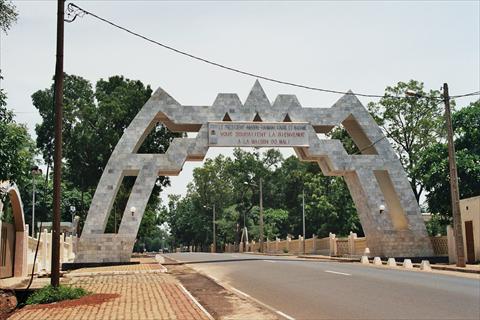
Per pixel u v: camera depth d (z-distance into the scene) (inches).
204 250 4338.1
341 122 1371.8
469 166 1358.3
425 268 1012.5
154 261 1411.2
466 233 1233.4
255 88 1346.0
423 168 1488.7
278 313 510.0
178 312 507.2
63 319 482.9
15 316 514.0
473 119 1438.2
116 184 1270.9
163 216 3427.7
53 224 654.5
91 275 957.2
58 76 671.1
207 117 1316.4
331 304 541.6
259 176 3599.9
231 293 678.5
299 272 887.7
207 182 3976.4
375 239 1358.3
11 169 703.7
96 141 1913.1
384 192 1453.0
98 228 1253.1
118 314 501.0
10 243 991.0
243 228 3432.6
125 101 1942.7
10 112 711.1
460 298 550.6
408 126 1957.4
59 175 662.5
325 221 2605.8
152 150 1892.2
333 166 1346.0
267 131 1320.1
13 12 696.4
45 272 1115.9
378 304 526.3
